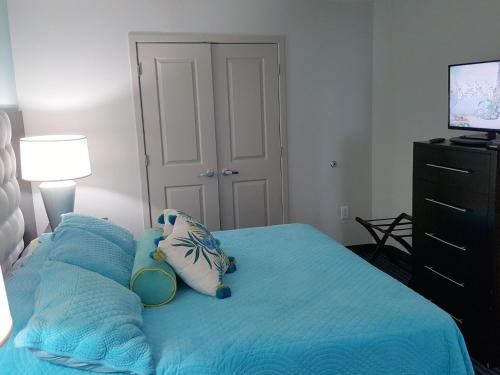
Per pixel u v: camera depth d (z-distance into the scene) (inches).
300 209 168.7
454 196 104.8
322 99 164.6
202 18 149.2
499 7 114.9
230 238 113.8
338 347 64.8
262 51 155.9
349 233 174.2
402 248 164.1
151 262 80.7
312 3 158.4
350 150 170.2
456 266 105.7
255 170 161.9
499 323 97.4
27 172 118.6
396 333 66.8
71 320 60.1
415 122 150.1
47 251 89.3
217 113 155.5
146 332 68.6
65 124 143.6
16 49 137.0
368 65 166.7
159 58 147.2
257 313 73.3
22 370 59.9
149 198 153.3
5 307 45.0
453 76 112.3
